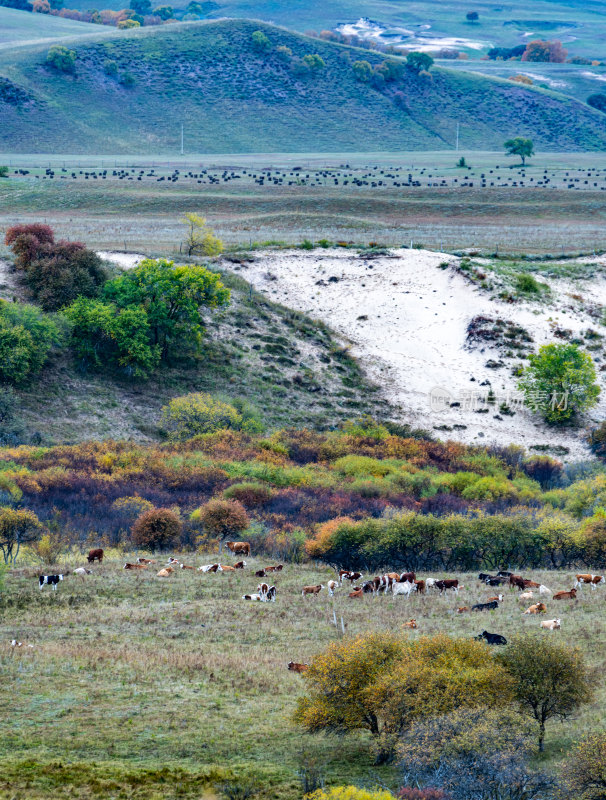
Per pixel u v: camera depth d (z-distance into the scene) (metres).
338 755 44.84
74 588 76.75
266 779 41.56
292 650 60.44
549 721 47.69
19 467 120.00
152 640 62.97
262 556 93.81
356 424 159.75
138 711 49.44
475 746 38.41
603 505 111.50
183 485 119.50
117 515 104.31
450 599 74.31
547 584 79.44
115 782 40.75
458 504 116.19
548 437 161.75
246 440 144.88
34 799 38.72
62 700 50.59
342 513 109.19
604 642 59.38
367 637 49.25
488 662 46.38
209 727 47.59
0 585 74.06
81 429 146.75
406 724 43.09
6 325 153.50
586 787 36.84
